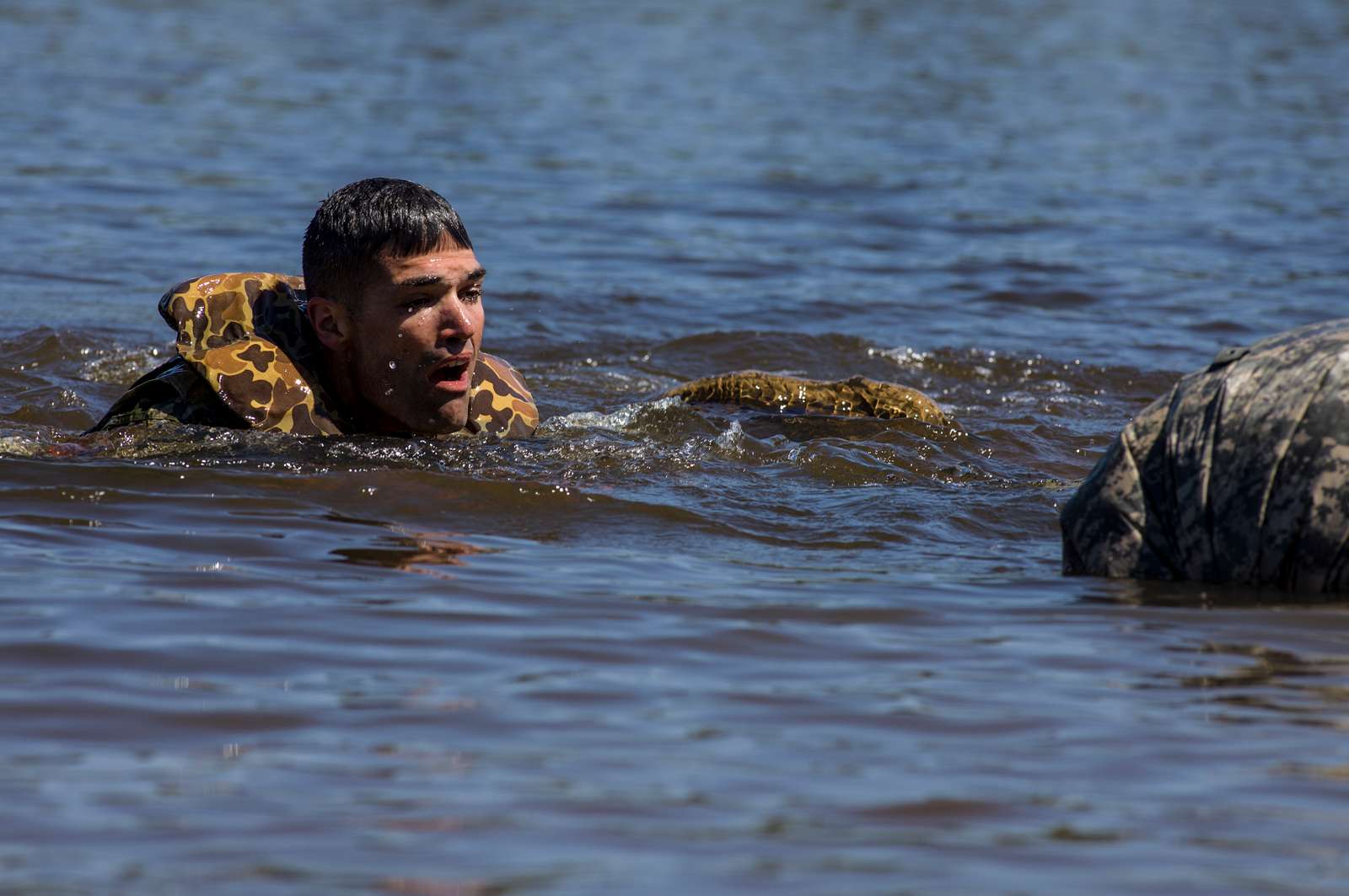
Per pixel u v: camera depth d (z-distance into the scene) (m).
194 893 7.33
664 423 19.44
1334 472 11.41
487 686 10.27
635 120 58.41
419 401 16.97
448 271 16.61
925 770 9.00
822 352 27.44
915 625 11.72
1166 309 32.12
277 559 13.05
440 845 7.91
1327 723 9.65
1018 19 100.88
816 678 10.55
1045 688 10.33
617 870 7.66
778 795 8.62
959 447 19.33
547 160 49.53
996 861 7.82
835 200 44.88
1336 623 11.26
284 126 53.50
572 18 93.50
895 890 7.48
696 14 98.00
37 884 7.38
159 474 15.22
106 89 59.28
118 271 32.44
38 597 11.77
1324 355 11.77
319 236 16.70
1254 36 93.50
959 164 51.34
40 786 8.54
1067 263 36.81
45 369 23.70
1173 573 12.30
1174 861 7.82
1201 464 12.05
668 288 33.12
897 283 34.50
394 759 9.03
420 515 14.62
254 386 16.78
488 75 68.94
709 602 12.27
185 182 43.19
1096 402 24.42
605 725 9.64
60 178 42.59
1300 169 51.28
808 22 95.56
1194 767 9.02
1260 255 37.88
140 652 10.66
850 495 16.23
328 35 80.75
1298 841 8.05
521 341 27.72
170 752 9.06
